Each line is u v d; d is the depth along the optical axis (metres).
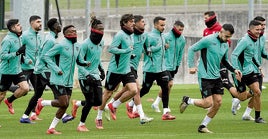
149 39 36.62
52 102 30.77
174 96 49.59
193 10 82.06
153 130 32.41
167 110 36.69
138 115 37.09
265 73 62.38
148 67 36.94
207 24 38.75
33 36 37.09
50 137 29.91
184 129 32.75
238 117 37.91
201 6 81.88
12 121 35.84
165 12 82.69
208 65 30.97
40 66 34.44
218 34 30.89
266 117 38.09
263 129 32.91
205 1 82.31
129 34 33.34
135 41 36.03
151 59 36.81
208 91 30.98
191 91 53.16
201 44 30.89
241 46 34.47
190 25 78.19
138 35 36.03
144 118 34.50
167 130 32.38
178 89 54.66
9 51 34.62
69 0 84.56
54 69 30.34
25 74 36.62
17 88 37.62
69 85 30.91
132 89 33.94
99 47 31.50
